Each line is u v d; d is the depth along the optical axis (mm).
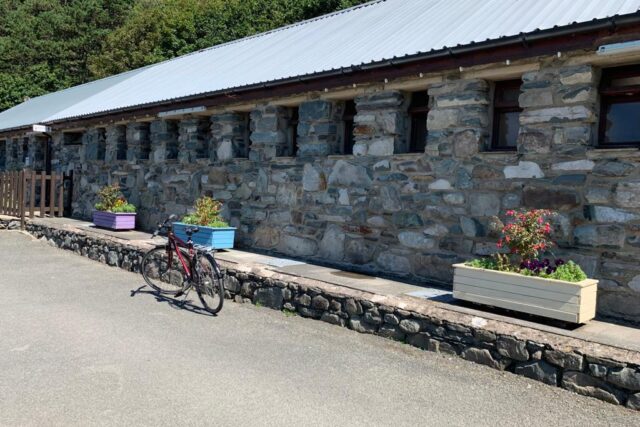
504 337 4531
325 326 5848
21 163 16500
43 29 34844
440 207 6305
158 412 3721
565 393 4133
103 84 17594
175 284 7754
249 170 8805
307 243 7859
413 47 6441
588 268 5117
